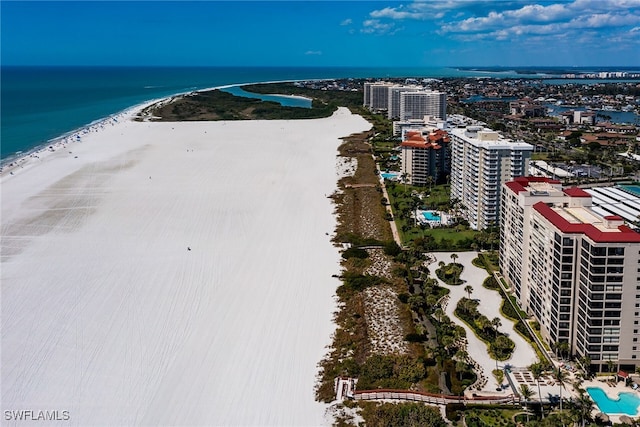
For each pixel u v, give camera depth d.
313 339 130.25
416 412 100.44
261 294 152.75
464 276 166.88
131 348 125.44
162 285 157.12
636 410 102.94
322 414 103.56
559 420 95.12
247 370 117.50
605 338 112.50
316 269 170.88
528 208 139.75
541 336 129.88
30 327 134.00
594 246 107.62
